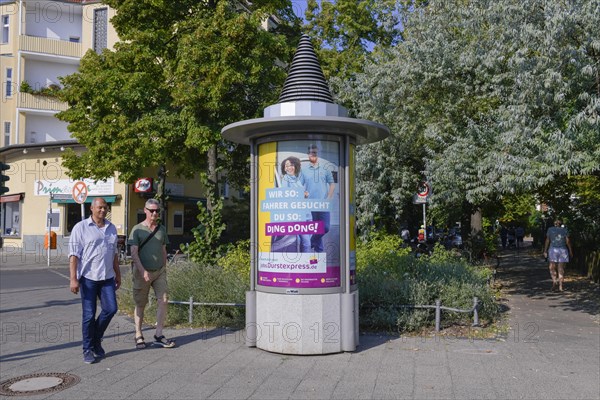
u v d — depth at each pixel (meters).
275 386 5.54
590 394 5.38
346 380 5.73
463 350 6.98
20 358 6.62
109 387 5.51
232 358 6.57
